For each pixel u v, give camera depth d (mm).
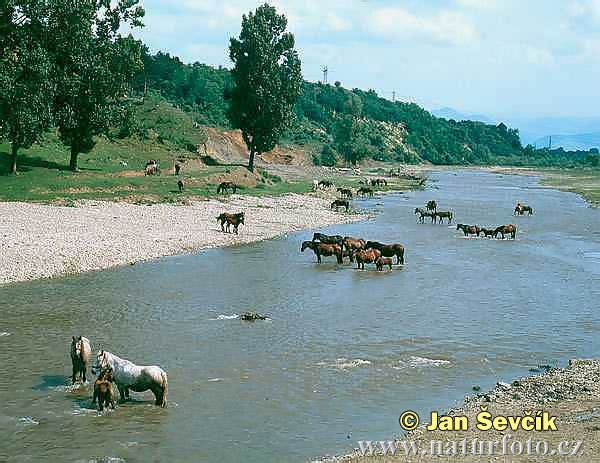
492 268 41188
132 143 94125
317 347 24641
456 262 43125
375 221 65000
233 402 19188
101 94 68062
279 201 73875
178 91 169375
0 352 23250
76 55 65375
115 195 61781
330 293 33719
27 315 28125
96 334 25641
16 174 63750
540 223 65125
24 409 18438
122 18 69375
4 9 61625
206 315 28875
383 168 176875
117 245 43031
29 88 59938
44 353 23219
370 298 32719
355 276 38125
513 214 73000
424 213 65000
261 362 22812
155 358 22969
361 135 192875
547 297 33438
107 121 68812
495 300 32656
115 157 84062
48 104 62438
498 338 26219
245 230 54000
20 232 43312
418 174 166125
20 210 51250
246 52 91875
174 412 18406
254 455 15836
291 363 22766
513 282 37062
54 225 46969
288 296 32844
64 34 64625
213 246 47156
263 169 109625
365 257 40031
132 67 69875
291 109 94500
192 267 39594
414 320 28719
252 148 94062
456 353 24250
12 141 62781
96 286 33750
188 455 15805
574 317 29656
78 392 19766
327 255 42406
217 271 38656
